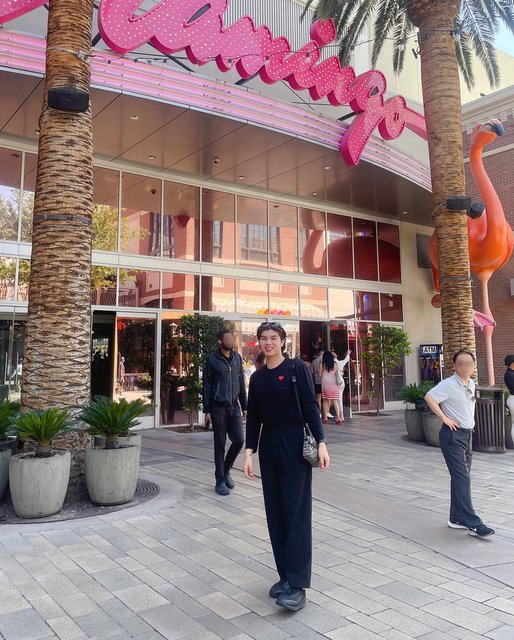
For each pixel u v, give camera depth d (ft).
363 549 15.11
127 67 29.07
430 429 32.96
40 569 13.23
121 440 20.93
